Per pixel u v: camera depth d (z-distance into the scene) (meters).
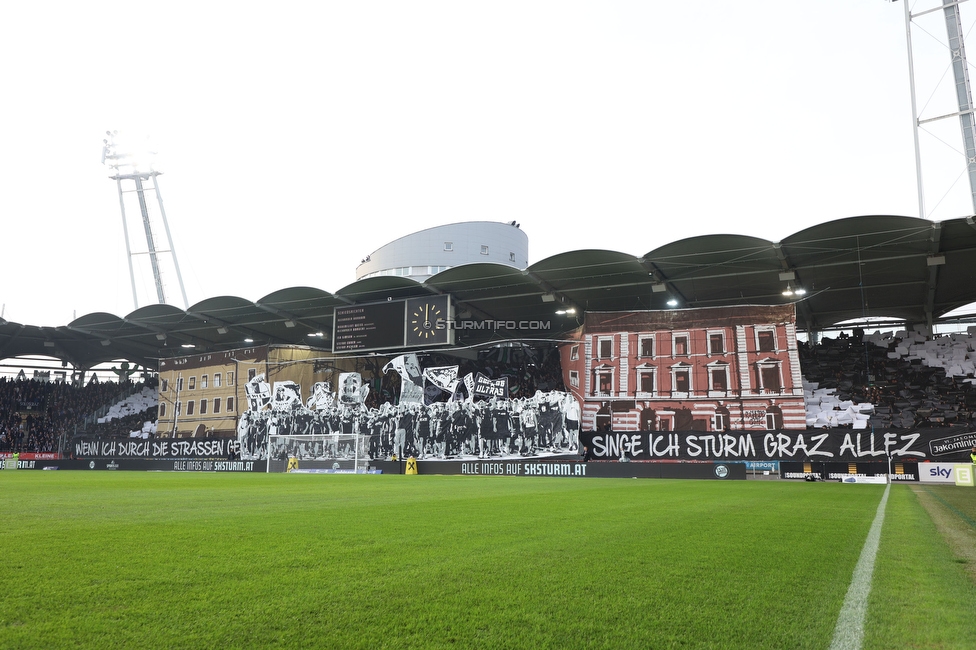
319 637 3.88
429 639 3.87
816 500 15.26
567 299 46.56
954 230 32.19
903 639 4.03
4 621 4.14
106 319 51.50
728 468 30.22
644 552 6.82
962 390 40.09
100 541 7.34
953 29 41.31
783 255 35.91
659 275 40.19
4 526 8.77
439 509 11.79
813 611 4.59
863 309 46.91
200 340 58.66
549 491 18.39
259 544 7.19
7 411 58.00
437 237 70.75
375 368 48.81
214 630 3.99
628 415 40.00
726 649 3.79
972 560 6.78
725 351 38.94
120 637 3.85
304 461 42.31
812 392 42.69
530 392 44.19
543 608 4.55
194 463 44.97
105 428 57.50
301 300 46.81
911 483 27.95
